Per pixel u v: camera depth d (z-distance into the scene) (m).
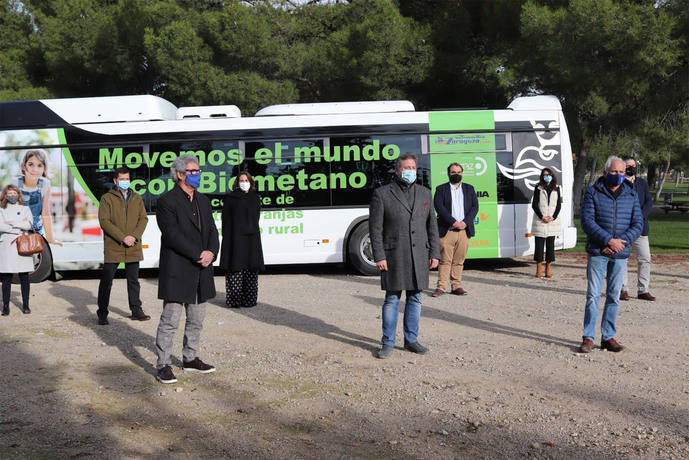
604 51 16.89
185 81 19.06
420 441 4.33
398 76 19.42
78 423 4.68
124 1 20.22
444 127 12.23
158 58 18.83
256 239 9.10
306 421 4.71
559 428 4.54
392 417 4.77
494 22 20.25
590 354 6.41
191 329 5.91
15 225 8.67
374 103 12.40
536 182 12.27
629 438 4.36
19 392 5.39
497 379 5.64
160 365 5.66
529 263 13.54
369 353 6.57
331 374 5.86
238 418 4.79
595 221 6.39
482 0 20.77
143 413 4.90
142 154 12.09
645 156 24.52
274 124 12.18
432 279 11.45
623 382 5.52
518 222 12.20
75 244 11.98
